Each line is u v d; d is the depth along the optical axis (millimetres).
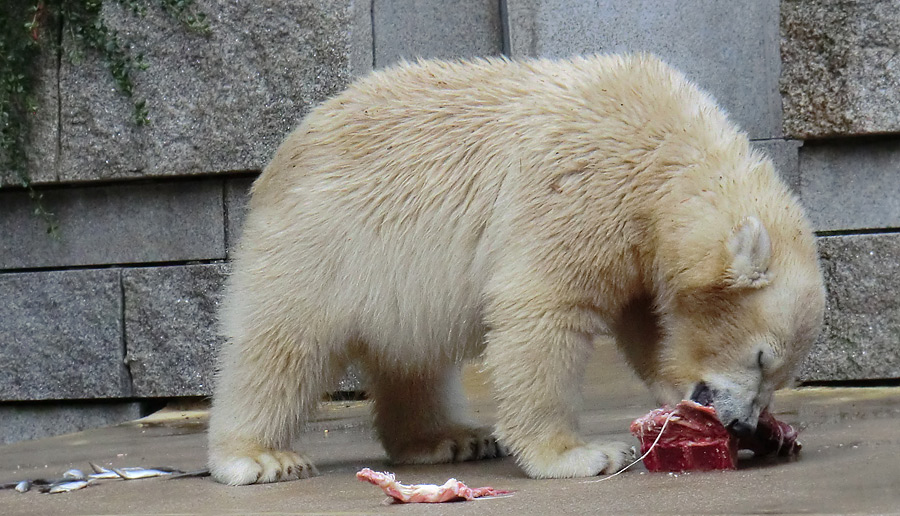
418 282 8016
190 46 13188
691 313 7574
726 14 13672
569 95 7875
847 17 11945
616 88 7867
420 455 8844
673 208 7461
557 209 7496
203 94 13188
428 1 14219
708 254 7320
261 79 13055
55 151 13516
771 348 7234
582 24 13828
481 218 7852
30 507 7453
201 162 13219
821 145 12430
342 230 8039
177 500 7328
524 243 7543
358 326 8172
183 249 13609
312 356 8102
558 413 7543
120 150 13406
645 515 5648
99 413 13930
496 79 8219
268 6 12984
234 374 8180
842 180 12359
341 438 10758
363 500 6832
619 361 12773
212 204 13492
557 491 6758
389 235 8016
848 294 12078
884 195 12211
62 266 13953
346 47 12844
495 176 7816
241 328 8164
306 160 8320
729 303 7348
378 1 13562
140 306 13562
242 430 8156
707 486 6508
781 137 13125
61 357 13820
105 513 6941
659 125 7676
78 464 9789
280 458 8102
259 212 8430
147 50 13281
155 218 13680
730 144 7754
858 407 10469
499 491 6855
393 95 8383
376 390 9000
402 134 8148
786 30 12219
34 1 13336
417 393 8859
